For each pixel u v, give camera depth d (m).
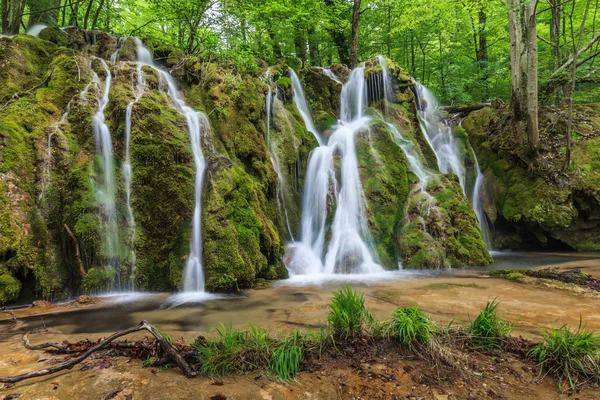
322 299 6.96
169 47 13.42
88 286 7.56
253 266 8.32
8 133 7.99
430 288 7.59
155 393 3.27
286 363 3.66
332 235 10.94
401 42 21.36
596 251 13.09
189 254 8.38
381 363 3.80
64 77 10.00
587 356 3.62
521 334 4.63
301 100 14.95
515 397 3.28
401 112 14.79
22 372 3.72
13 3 12.26
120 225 8.31
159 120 9.32
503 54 22.47
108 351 4.16
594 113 15.66
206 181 9.04
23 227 7.38
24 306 6.95
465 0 16.34
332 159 12.24
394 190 11.79
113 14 17.17
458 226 11.12
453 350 4.02
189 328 5.39
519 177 14.27
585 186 13.02
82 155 8.68
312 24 17.81
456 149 15.80
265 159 11.19
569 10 17.78
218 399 3.20
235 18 13.99
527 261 11.23
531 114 13.47
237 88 11.84
